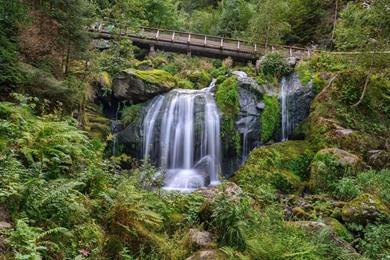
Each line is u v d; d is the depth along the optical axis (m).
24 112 7.65
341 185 10.14
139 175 8.41
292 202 10.15
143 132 15.29
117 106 16.08
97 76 14.68
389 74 15.55
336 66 16.44
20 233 4.01
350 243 7.55
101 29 20.08
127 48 19.45
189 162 15.12
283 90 16.20
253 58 22.31
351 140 12.58
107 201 6.03
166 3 29.84
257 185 11.33
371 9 15.48
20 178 5.42
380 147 12.87
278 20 24.05
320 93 14.95
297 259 5.61
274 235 6.27
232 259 5.24
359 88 14.52
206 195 7.46
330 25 27.00
